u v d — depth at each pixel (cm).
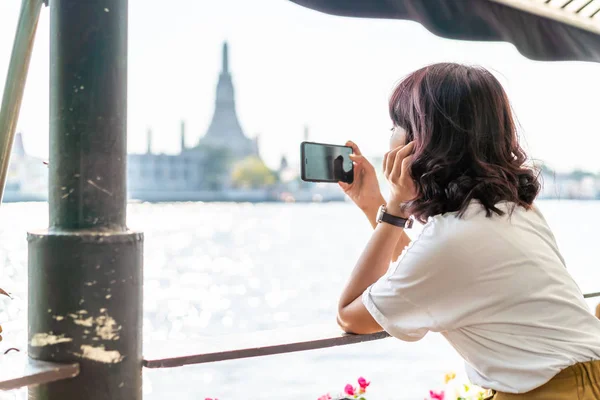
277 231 4456
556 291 140
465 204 140
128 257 129
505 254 138
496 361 138
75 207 127
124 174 132
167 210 7119
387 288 141
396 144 160
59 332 125
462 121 146
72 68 126
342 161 182
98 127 127
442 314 139
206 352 140
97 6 127
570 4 266
